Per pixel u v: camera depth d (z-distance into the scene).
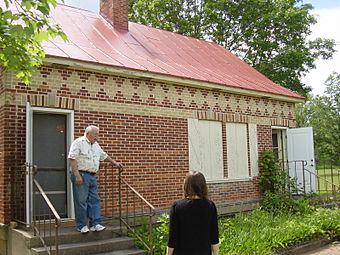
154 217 10.13
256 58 26.92
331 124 43.03
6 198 8.14
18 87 8.40
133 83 10.33
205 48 16.64
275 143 15.15
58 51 9.09
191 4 28.20
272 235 9.09
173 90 11.22
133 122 10.19
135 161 10.11
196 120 11.70
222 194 12.23
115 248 7.80
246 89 12.87
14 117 8.30
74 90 9.20
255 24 26.42
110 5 13.93
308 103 51.03
